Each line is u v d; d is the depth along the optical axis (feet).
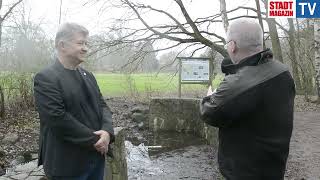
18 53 40.29
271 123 7.54
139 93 54.75
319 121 35.58
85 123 8.81
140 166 24.84
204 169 24.08
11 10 36.50
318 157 23.13
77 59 8.77
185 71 40.24
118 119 39.99
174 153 28.27
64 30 8.69
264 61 7.73
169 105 36.14
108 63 43.11
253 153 7.59
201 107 8.07
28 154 25.03
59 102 8.25
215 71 42.65
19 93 38.93
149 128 36.70
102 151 8.84
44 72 8.48
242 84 7.46
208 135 31.24
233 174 7.73
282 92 7.61
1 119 34.35
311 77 61.36
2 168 21.59
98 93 9.53
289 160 22.62
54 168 8.61
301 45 61.46
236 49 7.85
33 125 33.50
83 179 8.84
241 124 7.63
